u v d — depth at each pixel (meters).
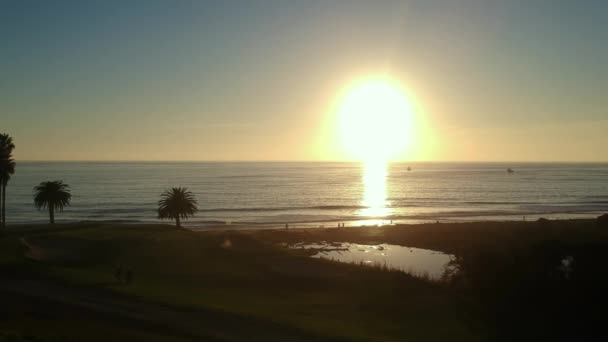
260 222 146.88
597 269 49.81
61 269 50.94
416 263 85.44
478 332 39.97
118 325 33.75
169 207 103.12
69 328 32.22
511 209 186.12
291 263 60.38
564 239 61.19
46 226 82.56
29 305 37.72
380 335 36.47
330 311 42.19
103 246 64.81
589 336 39.88
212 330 33.84
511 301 47.91
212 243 68.75
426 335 37.91
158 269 55.06
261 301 44.06
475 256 56.06
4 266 50.50
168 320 35.50
